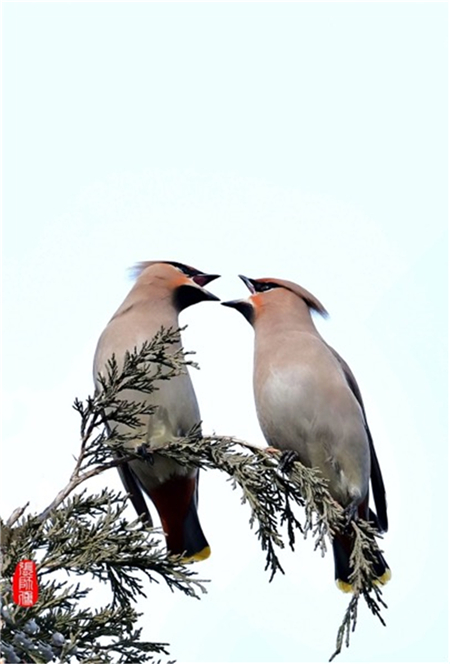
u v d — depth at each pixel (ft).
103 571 27.71
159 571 26.99
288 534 32.73
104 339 38.27
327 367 38.55
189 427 37.14
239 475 31.53
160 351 29.58
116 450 28.96
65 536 26.23
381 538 32.40
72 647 24.08
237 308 41.09
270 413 38.50
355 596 30.89
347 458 38.19
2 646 23.88
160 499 37.55
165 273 40.57
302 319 40.55
